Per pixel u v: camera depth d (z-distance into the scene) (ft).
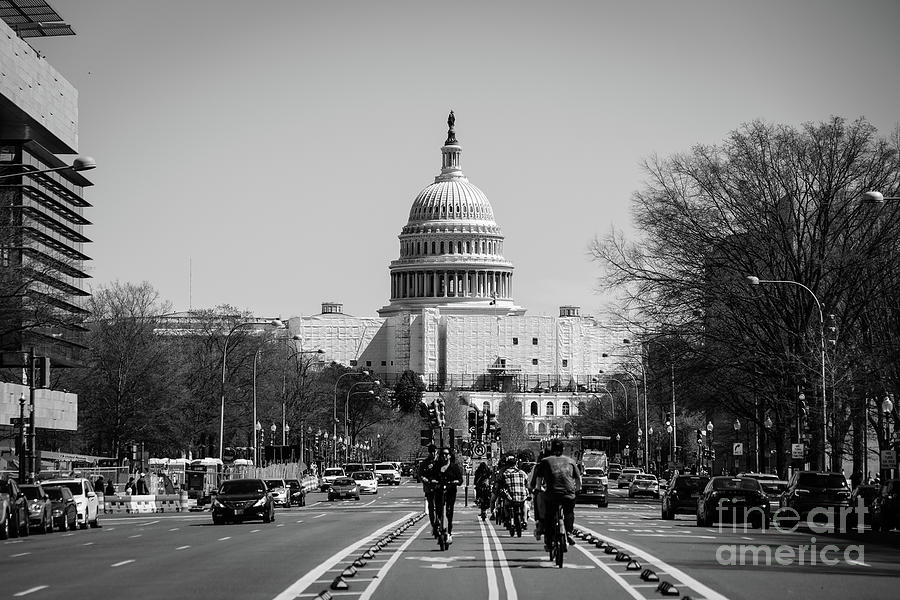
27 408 346.74
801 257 261.03
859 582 89.61
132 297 428.56
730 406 307.37
